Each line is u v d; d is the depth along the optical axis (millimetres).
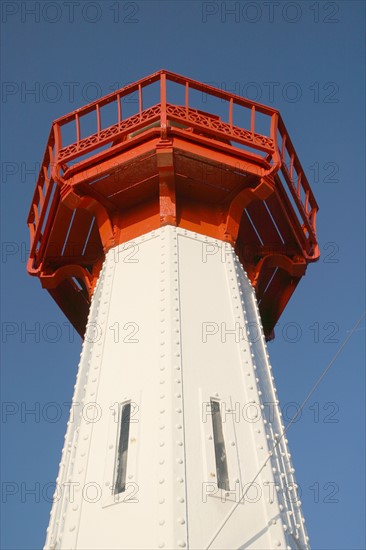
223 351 16953
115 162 19578
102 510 13859
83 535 13617
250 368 16875
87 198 20328
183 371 15883
